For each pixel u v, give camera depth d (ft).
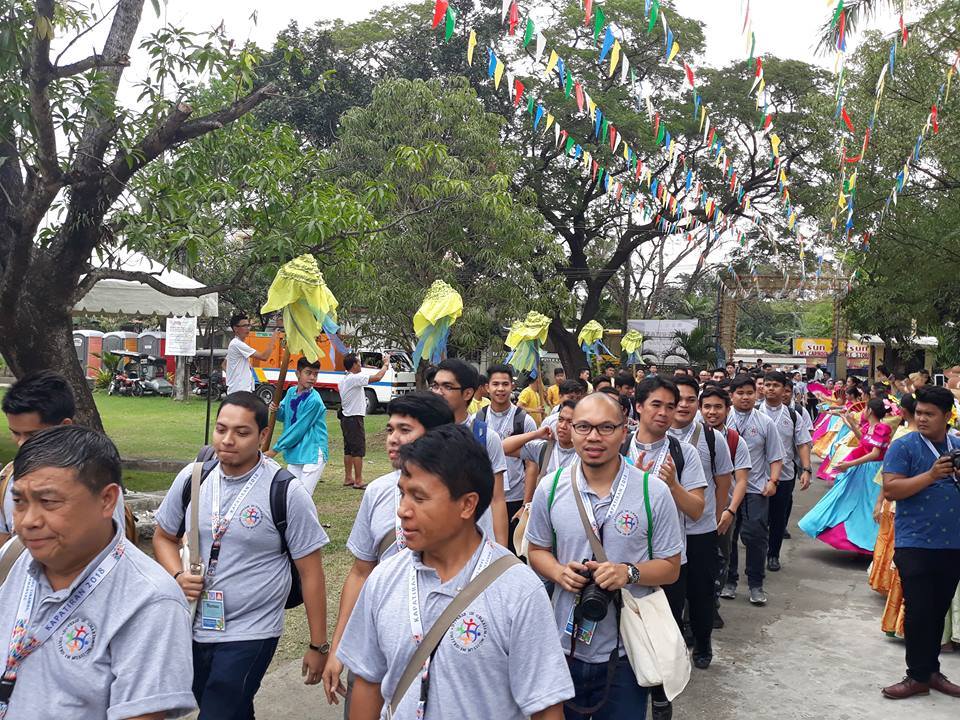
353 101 75.36
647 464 14.92
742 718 15.69
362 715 7.80
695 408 18.30
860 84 51.44
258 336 82.28
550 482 11.75
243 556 11.39
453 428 7.73
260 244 29.17
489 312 57.21
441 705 7.25
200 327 104.37
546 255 58.54
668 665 11.00
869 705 16.25
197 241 26.63
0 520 10.43
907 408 20.83
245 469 11.69
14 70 22.94
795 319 166.20
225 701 11.11
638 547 11.34
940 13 46.68
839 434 40.06
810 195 68.28
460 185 48.60
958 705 16.21
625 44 70.64
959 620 19.15
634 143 71.46
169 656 6.85
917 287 52.44
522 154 75.92
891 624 20.08
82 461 6.76
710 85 74.33
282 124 35.32
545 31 71.20
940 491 16.19
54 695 6.75
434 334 29.99
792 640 20.11
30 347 27.35
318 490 37.42
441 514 7.41
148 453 46.65
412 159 41.78
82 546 6.82
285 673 17.07
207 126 25.34
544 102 70.38
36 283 26.96
